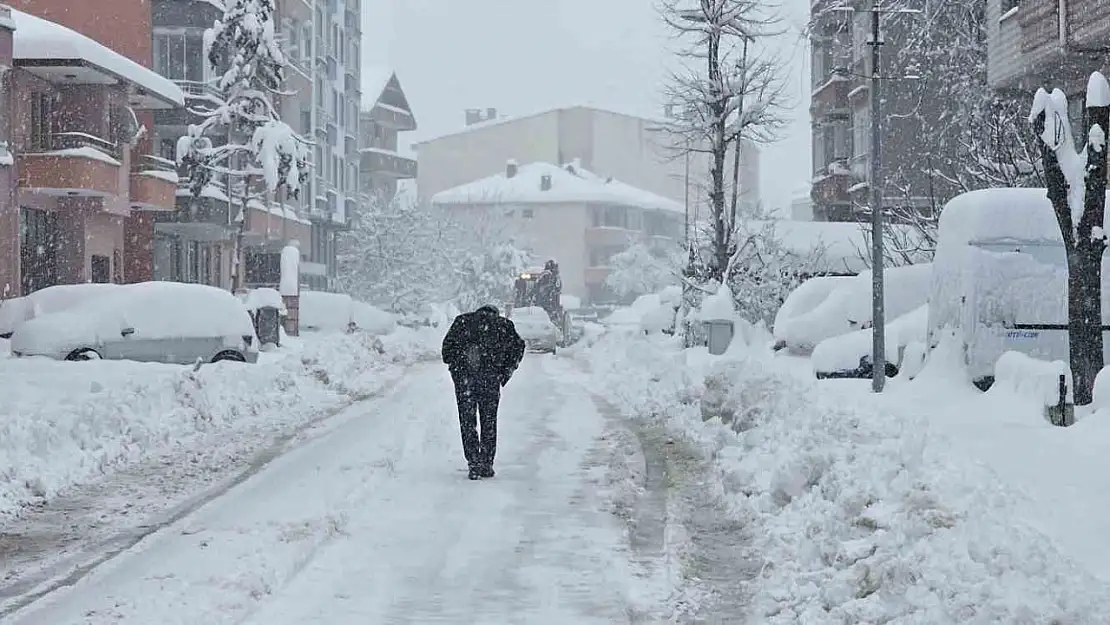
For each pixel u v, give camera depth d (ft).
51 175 117.29
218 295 89.40
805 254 124.67
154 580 29.40
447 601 27.86
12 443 45.37
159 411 58.44
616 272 354.33
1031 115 44.75
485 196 368.48
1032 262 53.78
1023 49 77.10
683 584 29.50
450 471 47.42
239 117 150.41
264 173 145.79
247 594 28.12
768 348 96.12
